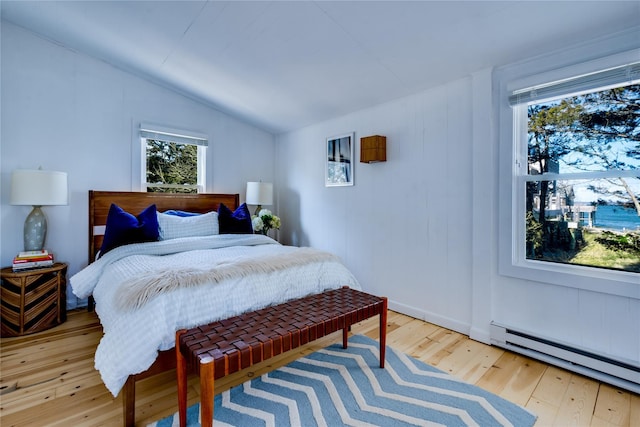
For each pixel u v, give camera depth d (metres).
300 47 2.39
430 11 1.82
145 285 1.52
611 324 1.80
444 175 2.57
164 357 1.51
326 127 3.73
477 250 2.34
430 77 2.49
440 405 1.59
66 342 2.29
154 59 3.01
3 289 2.40
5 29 2.70
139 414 1.51
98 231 3.08
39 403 1.58
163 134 3.55
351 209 3.41
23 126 2.79
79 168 3.06
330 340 2.37
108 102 3.21
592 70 1.82
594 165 1.92
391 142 2.98
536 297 2.08
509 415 1.51
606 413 1.54
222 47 2.60
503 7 1.70
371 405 1.59
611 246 1.87
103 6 2.33
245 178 4.28
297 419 1.48
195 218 3.11
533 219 2.17
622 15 1.63
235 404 1.59
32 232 2.66
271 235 4.52
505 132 2.20
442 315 2.60
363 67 2.51
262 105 3.62
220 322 1.57
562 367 1.93
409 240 2.84
